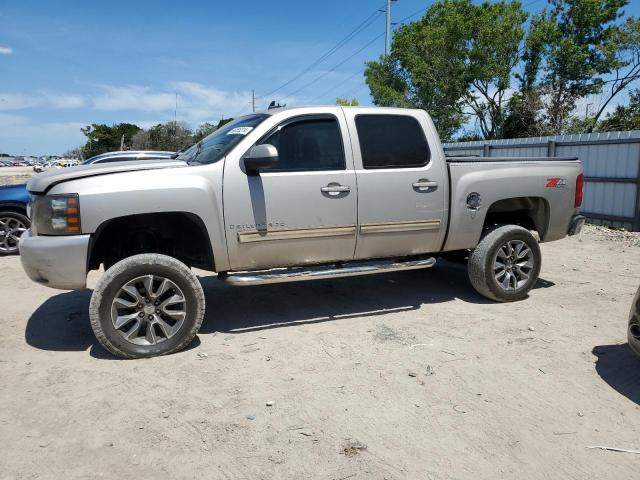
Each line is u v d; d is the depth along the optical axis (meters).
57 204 4.13
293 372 4.04
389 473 2.83
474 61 29.03
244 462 2.92
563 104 27.83
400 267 5.25
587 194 12.41
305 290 6.34
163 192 4.30
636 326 3.80
